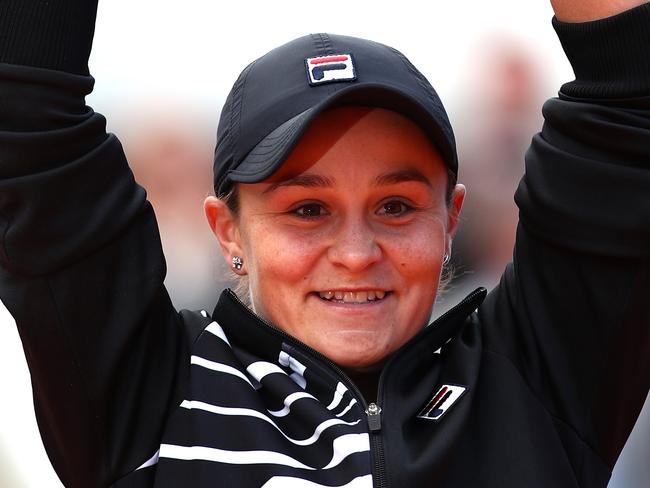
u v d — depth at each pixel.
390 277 7.50
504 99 17.77
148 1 17.17
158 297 7.48
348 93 7.18
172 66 17.08
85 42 7.25
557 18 7.61
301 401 7.40
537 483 7.30
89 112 7.27
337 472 7.16
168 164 16.73
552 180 7.47
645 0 7.24
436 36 17.92
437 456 7.20
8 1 7.01
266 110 7.58
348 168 7.36
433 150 7.59
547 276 7.65
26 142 6.86
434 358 7.93
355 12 17.83
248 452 7.24
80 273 7.11
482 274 16.44
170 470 7.21
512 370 7.70
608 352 7.46
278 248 7.48
